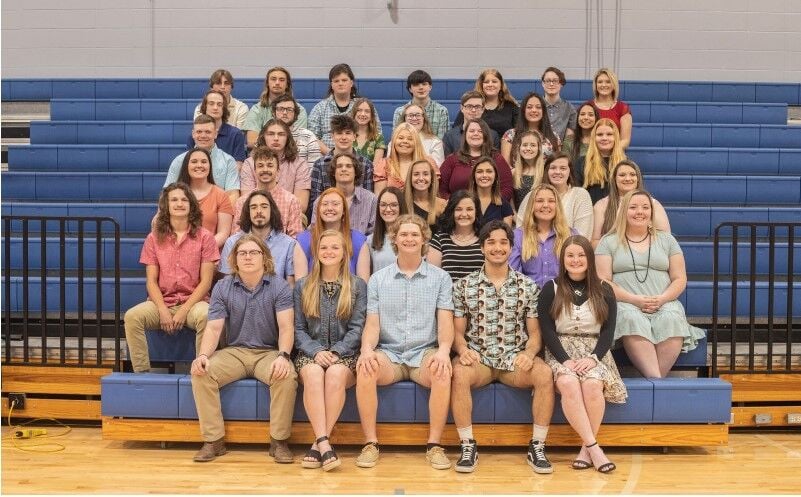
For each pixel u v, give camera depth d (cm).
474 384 370
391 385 372
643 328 390
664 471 352
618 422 374
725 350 418
